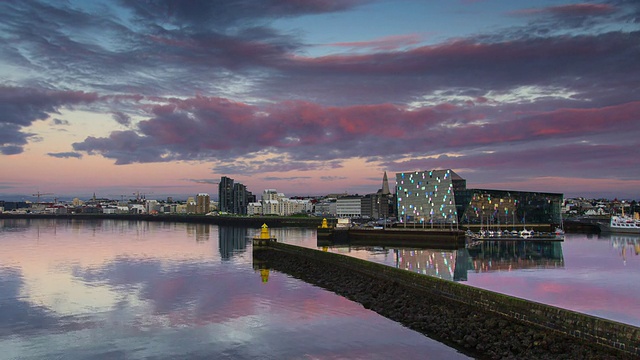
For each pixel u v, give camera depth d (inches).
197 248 6023.6
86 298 2755.9
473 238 7465.6
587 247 5944.9
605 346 1494.8
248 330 2092.8
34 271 3804.1
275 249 4852.4
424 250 5787.4
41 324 2201.0
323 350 1813.5
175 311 2443.4
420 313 2225.6
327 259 3742.6
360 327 2116.1
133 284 3221.0
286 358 1733.5
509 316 1851.6
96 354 1802.4
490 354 1700.3
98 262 4421.8
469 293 2084.2
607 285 2925.7
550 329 1673.2
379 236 7470.5
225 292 2952.8
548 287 2859.3
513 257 4771.2
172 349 1847.9
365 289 2844.5
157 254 5221.5
